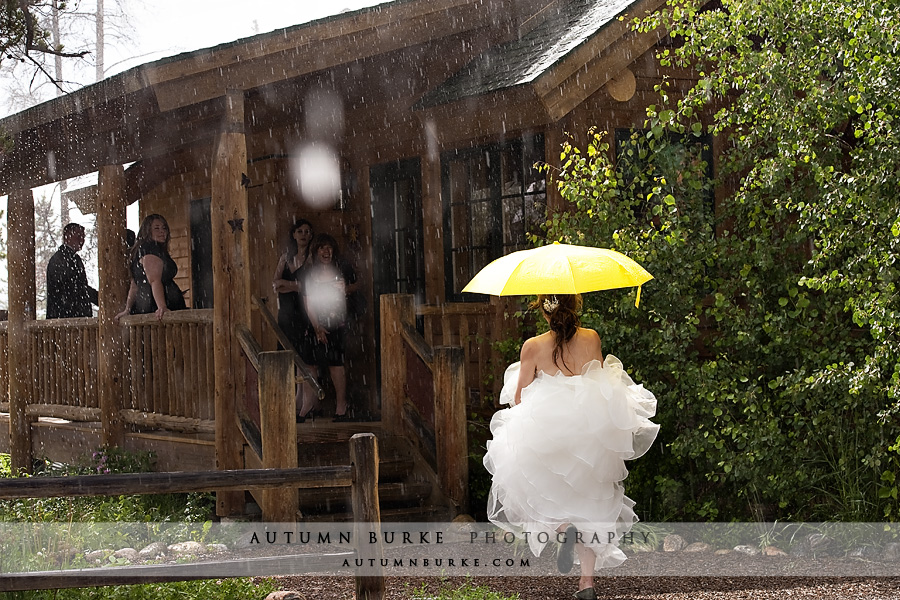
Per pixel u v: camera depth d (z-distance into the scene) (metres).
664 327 7.42
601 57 8.66
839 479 6.98
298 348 9.71
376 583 4.99
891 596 5.48
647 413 5.71
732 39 7.43
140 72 7.57
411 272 10.55
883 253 6.40
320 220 10.89
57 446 10.93
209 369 8.22
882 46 6.49
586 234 7.85
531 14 10.66
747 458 6.97
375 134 10.73
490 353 9.46
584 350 5.61
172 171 12.05
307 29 8.23
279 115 10.09
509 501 5.73
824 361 7.10
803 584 5.82
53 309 11.35
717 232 9.26
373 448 5.01
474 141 9.80
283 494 7.12
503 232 9.62
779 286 7.52
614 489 5.62
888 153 6.55
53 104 8.87
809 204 6.95
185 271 12.48
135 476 4.64
